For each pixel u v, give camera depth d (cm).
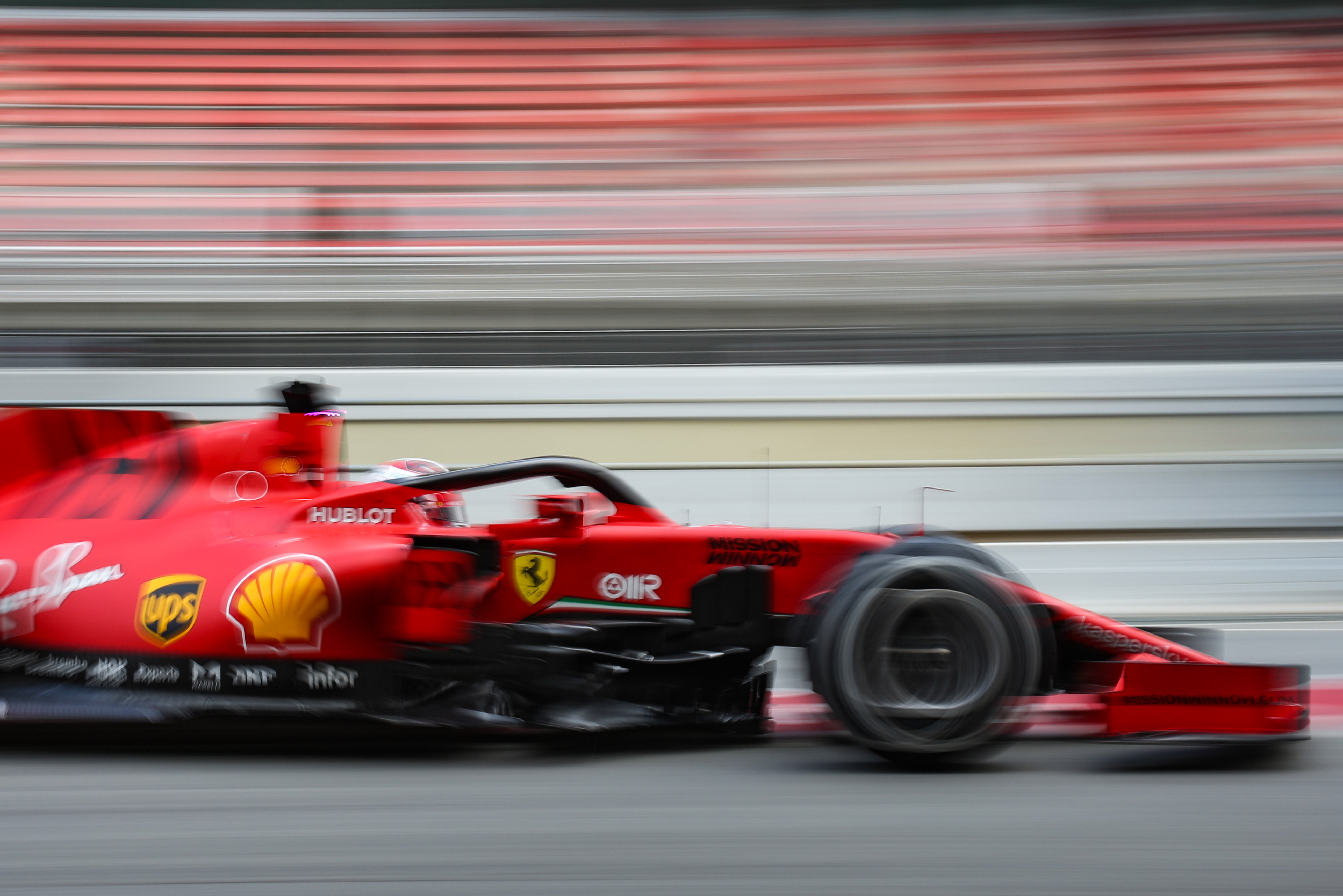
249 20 6134
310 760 1114
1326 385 3253
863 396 3192
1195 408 3170
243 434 1216
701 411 3111
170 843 897
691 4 6375
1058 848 902
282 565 1103
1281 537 2736
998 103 5688
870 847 901
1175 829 946
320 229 4534
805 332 3578
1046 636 1129
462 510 1394
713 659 1252
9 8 6016
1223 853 898
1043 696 1133
